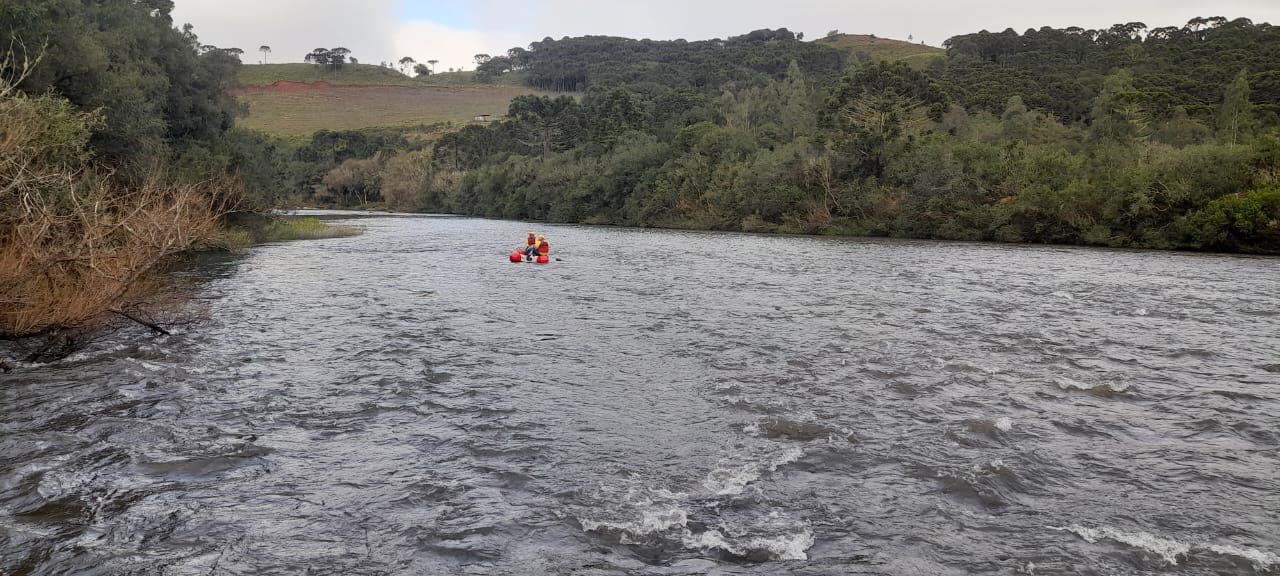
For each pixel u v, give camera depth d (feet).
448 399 38.60
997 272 107.86
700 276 101.91
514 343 53.88
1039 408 37.32
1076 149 232.94
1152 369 46.06
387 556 21.80
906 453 30.66
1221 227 147.74
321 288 84.69
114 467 28.25
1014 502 26.03
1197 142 219.00
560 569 21.20
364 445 31.37
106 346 49.93
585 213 314.14
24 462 28.55
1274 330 59.72
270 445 31.12
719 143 282.36
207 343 51.93
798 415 35.78
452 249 149.18
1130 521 24.59
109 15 149.07
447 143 452.35
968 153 206.80
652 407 37.42
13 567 20.65
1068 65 396.78
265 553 21.84
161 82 142.41
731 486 27.25
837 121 244.63
